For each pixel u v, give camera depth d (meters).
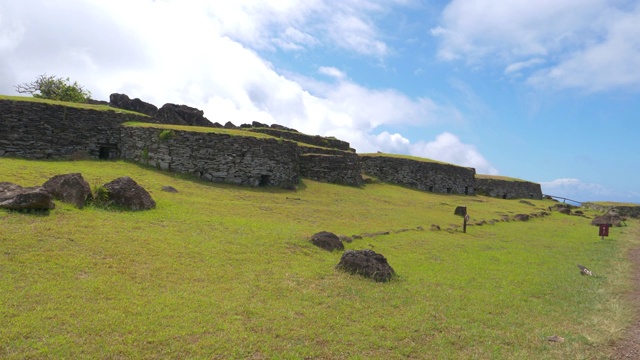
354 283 9.76
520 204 40.47
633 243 21.22
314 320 7.50
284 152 26.53
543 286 11.12
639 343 7.59
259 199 20.58
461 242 16.86
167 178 21.05
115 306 7.08
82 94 38.75
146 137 23.20
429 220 21.94
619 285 11.62
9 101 21.14
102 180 16.77
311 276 9.84
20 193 10.88
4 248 8.59
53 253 8.83
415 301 9.02
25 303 6.75
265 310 7.67
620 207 46.47
